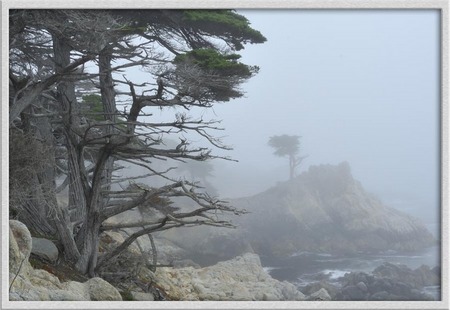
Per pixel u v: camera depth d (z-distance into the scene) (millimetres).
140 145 20188
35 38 21406
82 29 17719
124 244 20375
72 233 20328
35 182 18672
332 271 32938
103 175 21906
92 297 16875
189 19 20781
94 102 25531
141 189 19781
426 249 32938
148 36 21844
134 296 20438
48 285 15172
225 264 31672
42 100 23781
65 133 20516
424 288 27609
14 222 14992
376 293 27359
